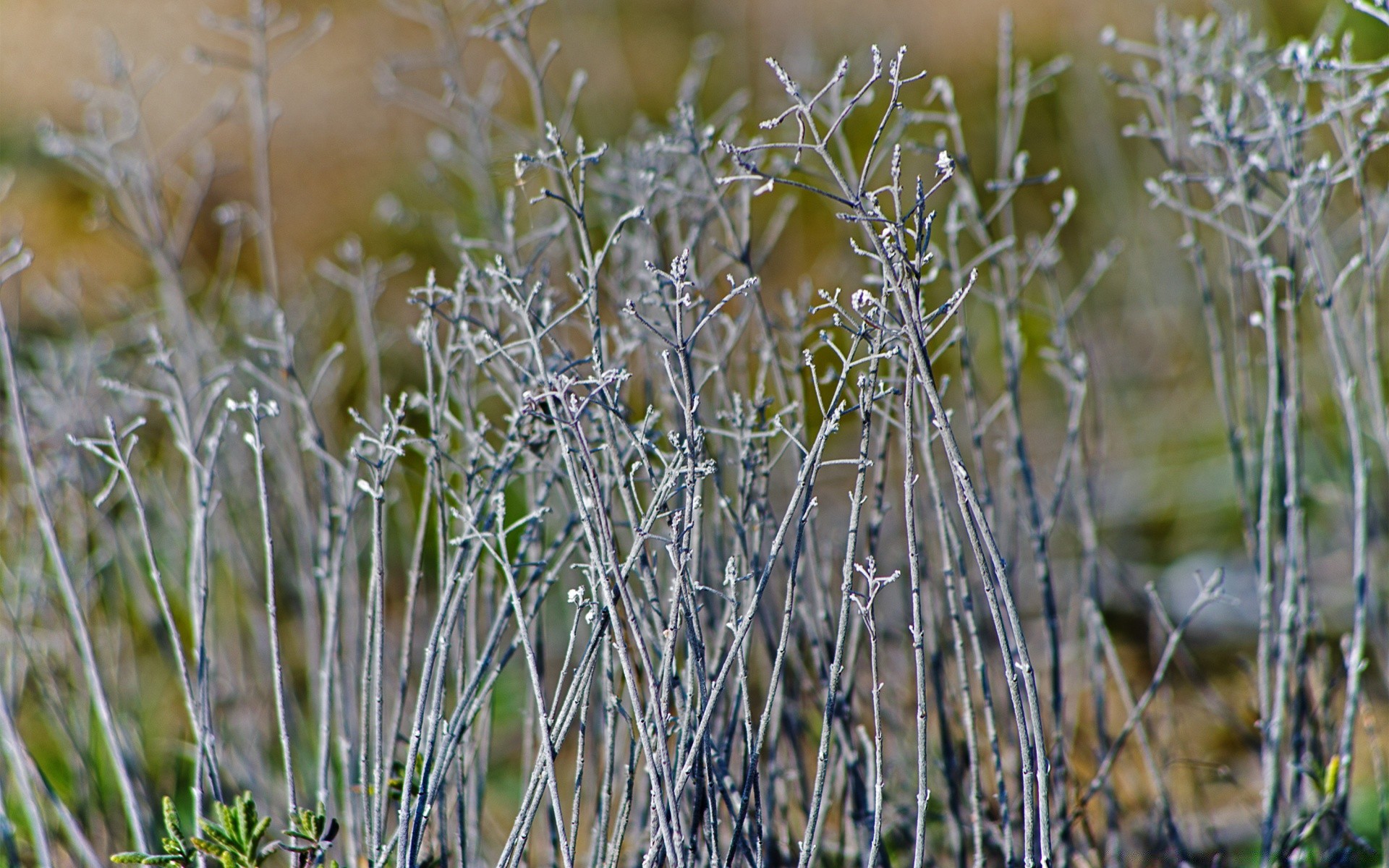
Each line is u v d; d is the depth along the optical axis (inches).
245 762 71.7
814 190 64.4
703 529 68.5
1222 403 70.6
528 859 69.9
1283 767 70.4
